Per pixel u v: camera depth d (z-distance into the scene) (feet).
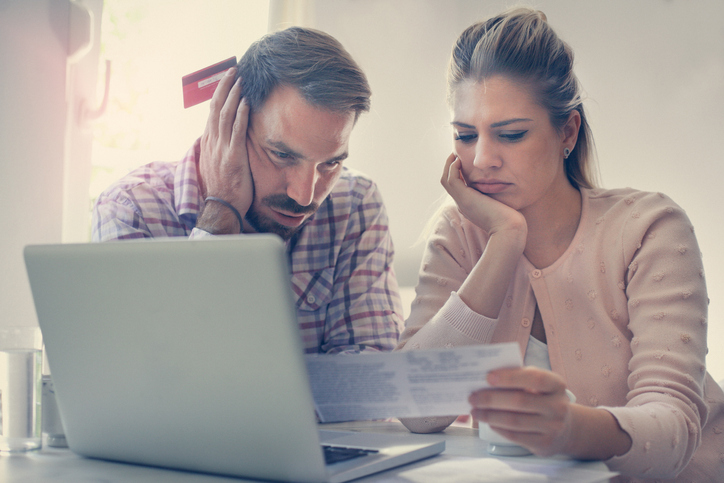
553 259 3.78
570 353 3.61
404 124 7.40
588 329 3.58
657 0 6.02
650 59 6.08
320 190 4.24
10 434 2.55
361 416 2.26
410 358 1.92
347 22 7.40
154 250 1.92
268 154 4.09
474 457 2.35
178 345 1.96
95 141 7.02
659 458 2.40
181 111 7.39
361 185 5.00
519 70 3.48
